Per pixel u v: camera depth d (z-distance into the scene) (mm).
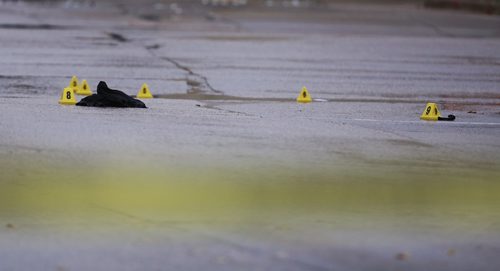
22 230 29391
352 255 27031
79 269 25156
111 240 28203
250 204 33500
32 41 114250
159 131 49938
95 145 45000
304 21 167625
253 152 44438
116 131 49375
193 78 81938
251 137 48938
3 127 49969
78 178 37594
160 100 66812
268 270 25109
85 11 187625
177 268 25250
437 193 36438
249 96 71125
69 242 27969
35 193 34750
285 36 133375
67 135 47688
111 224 30203
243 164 41344
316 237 28969
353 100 70500
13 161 40781
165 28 144375
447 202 34750
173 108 61406
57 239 28312
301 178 38625
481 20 180875
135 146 45062
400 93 75875
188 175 38594
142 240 28266
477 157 45375
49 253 26781
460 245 28562
